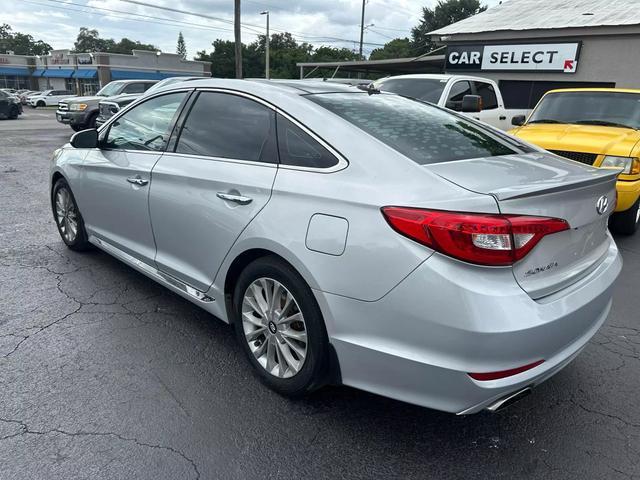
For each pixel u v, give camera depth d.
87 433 2.49
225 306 3.09
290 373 2.74
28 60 63.72
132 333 3.47
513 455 2.46
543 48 14.67
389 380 2.30
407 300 2.16
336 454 2.43
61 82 59.97
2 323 3.54
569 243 2.40
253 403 2.78
